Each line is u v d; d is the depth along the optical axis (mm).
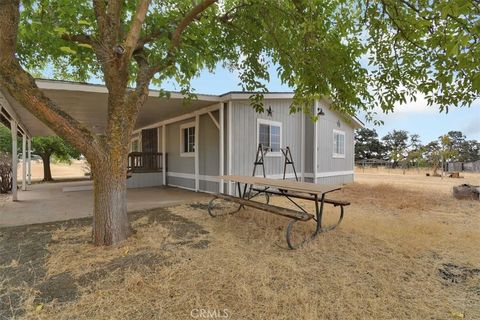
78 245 3127
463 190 6887
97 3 2857
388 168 23141
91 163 3084
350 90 3969
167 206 5691
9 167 8250
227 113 7059
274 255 2908
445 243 3387
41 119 2711
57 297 2057
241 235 3604
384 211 5367
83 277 2355
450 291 2254
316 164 8992
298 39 3701
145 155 9836
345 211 5297
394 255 2971
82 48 3721
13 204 5984
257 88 5008
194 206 5699
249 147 7488
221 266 2588
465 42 1854
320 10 3498
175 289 2170
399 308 1984
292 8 3879
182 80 4477
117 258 2744
